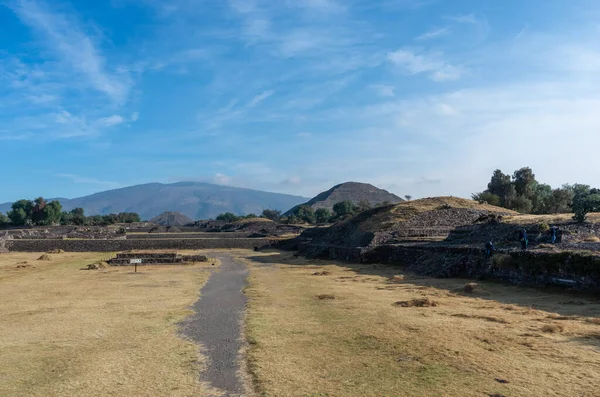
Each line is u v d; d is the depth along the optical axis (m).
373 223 63.81
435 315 19.52
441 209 63.34
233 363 13.87
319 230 84.81
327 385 11.44
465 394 10.38
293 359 13.83
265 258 63.59
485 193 91.50
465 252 35.41
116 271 46.22
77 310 23.73
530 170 95.69
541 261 26.33
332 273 40.66
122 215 178.88
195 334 17.95
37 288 33.03
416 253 42.38
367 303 23.28
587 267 23.02
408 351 13.98
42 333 18.42
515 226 40.38
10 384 12.29
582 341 14.38
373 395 10.62
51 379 12.64
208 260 57.00
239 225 133.62
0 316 22.30
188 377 12.64
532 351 13.46
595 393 10.12
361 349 14.53
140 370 13.34
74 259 62.94
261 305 24.20
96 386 12.00
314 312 21.42
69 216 163.00
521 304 21.56
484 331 16.17
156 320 20.84
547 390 10.39
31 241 81.31
